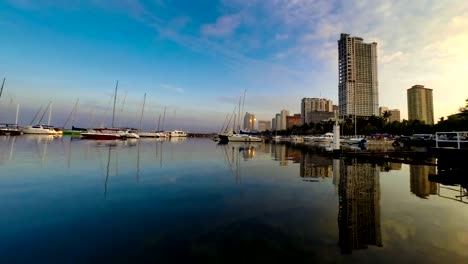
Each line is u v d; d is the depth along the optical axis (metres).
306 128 153.50
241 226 7.30
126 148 38.66
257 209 8.98
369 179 14.78
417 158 24.00
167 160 24.34
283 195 11.06
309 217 8.12
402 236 6.58
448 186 12.72
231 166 20.78
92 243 6.13
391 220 7.81
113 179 14.42
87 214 8.32
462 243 6.12
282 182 14.05
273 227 7.21
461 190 11.84
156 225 7.36
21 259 5.38
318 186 12.93
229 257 5.46
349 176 15.82
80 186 12.47
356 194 11.18
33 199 10.04
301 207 9.23
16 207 8.98
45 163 19.83
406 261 5.29
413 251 5.73
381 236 6.57
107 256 5.50
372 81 163.25
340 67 168.50
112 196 10.70
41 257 5.45
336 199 10.35
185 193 11.37
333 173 17.08
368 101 162.12
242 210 8.85
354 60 161.38
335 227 7.23
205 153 33.78
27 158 22.52
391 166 20.27
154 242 6.20
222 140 78.62
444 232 6.81
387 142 69.50
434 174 15.91
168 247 5.93
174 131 121.88
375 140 75.56
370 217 8.09
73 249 5.82
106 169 17.84
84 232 6.82
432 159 23.02
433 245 6.02
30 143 42.97
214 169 18.97
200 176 15.86
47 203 9.51
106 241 6.25
